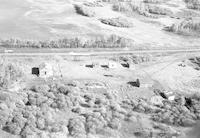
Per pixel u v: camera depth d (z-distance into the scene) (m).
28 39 115.69
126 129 68.81
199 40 138.25
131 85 91.81
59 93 80.56
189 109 79.38
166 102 83.12
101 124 68.69
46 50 107.81
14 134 62.16
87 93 83.50
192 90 92.69
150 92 88.69
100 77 94.69
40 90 80.94
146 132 66.81
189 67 109.31
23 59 99.00
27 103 75.19
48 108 72.88
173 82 96.88
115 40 120.62
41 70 90.38
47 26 132.50
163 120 73.00
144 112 77.12
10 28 125.94
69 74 94.00
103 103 78.81
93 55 109.50
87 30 132.88
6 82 81.00
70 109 74.56
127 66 104.56
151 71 102.75
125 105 79.06
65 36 123.12
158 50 120.12
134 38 130.50
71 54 107.94
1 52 101.50
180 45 129.00
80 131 65.38
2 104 70.06
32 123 65.69
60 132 63.97
